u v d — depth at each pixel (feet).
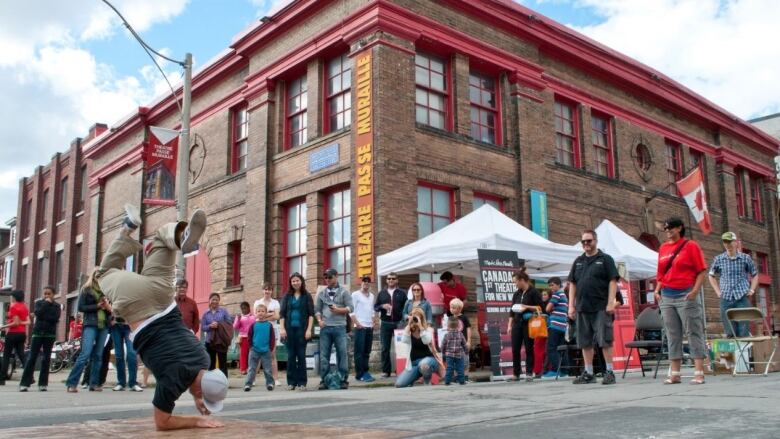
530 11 57.52
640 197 67.46
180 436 12.21
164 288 13.78
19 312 42.86
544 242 42.37
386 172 45.98
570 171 59.93
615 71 66.03
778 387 19.62
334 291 33.12
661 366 43.39
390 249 45.21
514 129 56.03
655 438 10.46
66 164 98.94
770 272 87.56
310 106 52.90
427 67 51.90
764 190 89.51
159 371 13.38
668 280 24.38
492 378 35.40
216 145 63.72
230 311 57.26
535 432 11.47
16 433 13.34
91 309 34.09
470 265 46.24
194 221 13.42
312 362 45.06
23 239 111.65
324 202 51.55
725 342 30.25
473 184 51.93
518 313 34.06
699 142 77.77
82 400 26.91
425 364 32.14
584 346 26.30
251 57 59.57
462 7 52.85
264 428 13.05
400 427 12.67
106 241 81.30
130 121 76.74
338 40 50.26
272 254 54.29
